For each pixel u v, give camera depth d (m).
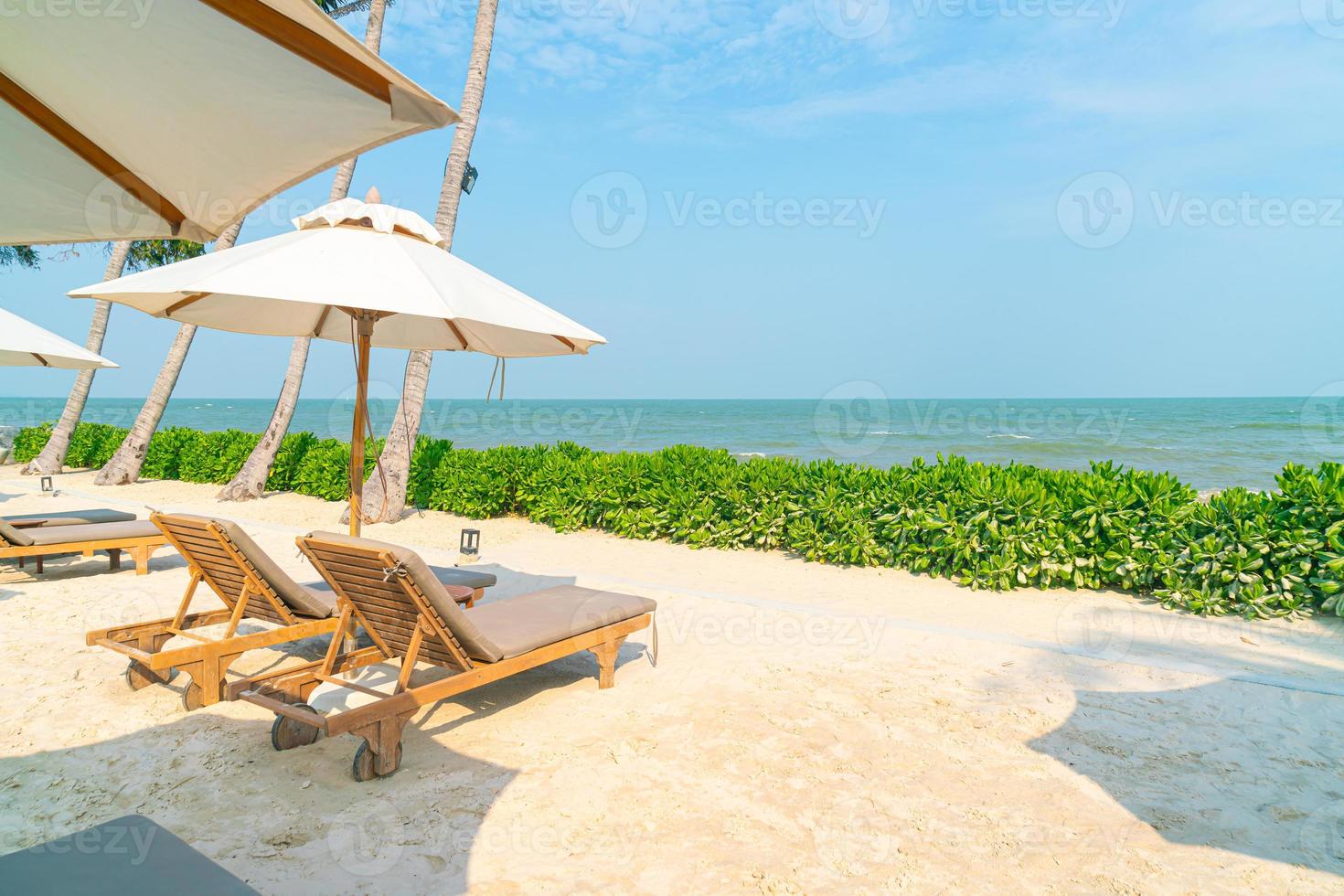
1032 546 7.66
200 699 4.47
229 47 1.80
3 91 2.06
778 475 9.59
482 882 2.92
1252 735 4.39
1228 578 6.75
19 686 4.77
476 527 11.52
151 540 8.06
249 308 5.88
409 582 3.84
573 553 9.50
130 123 2.13
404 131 2.04
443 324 6.18
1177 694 4.99
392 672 5.25
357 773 3.69
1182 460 31.89
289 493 15.04
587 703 4.77
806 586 7.86
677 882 2.97
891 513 8.72
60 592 7.21
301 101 1.96
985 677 5.29
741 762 4.00
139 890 1.81
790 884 2.97
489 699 4.82
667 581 8.01
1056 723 4.54
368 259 4.02
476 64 12.20
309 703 4.62
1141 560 7.35
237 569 4.79
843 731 4.39
